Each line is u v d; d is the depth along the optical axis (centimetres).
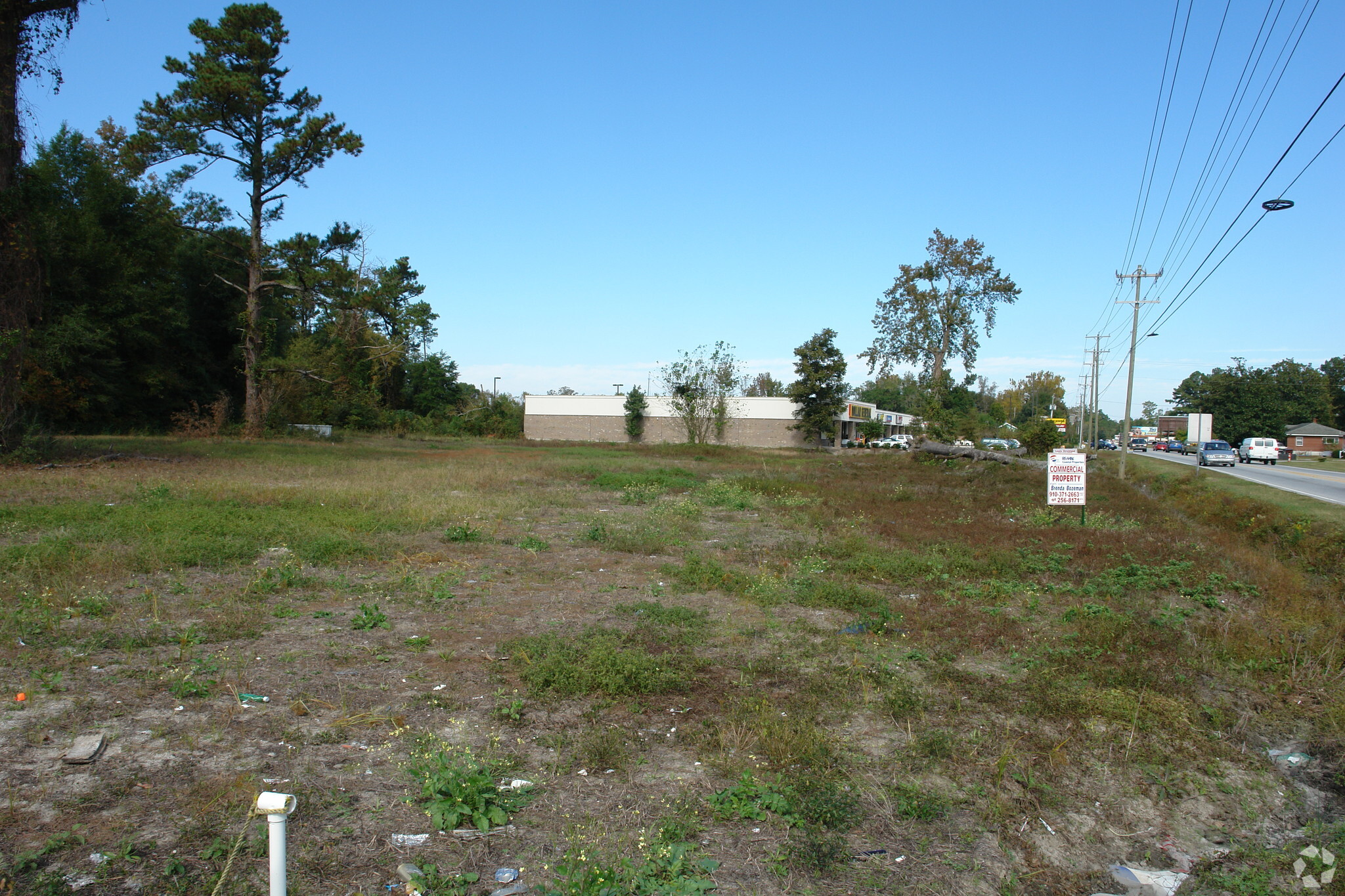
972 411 7431
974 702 625
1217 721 610
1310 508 2003
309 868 368
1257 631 834
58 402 3409
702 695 623
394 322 4528
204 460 2519
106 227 3716
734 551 1269
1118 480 3197
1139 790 505
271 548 1098
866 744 546
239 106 3569
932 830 443
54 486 1627
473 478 2278
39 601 761
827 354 6469
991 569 1143
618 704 594
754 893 374
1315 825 480
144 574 918
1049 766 521
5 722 508
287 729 520
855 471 3469
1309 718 636
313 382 5188
